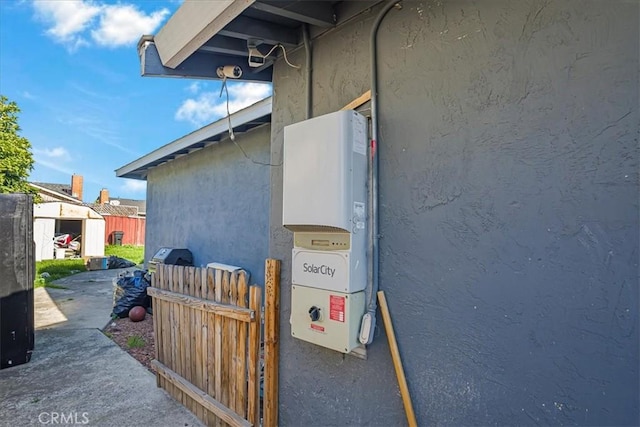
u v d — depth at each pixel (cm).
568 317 127
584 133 125
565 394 127
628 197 116
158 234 770
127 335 504
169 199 724
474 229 150
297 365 222
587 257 123
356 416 189
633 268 115
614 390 117
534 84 136
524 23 139
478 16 151
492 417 144
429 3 167
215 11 180
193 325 299
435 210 163
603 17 122
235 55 261
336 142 173
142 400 316
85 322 574
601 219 121
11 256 396
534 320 134
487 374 145
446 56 161
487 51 148
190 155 646
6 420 282
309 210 180
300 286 193
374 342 182
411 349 168
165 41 226
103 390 334
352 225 174
